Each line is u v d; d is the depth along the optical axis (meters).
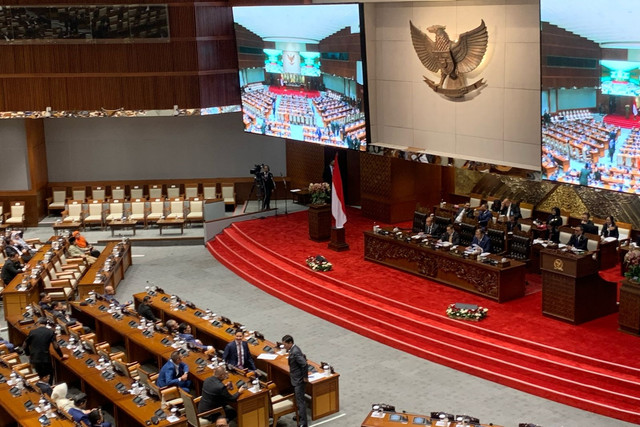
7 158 29.81
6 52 27.23
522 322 18.38
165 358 16.67
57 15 26.94
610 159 17.84
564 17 17.89
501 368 17.08
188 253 26.98
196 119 31.16
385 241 22.64
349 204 30.05
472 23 20.64
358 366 17.88
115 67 27.39
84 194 31.09
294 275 22.80
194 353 16.67
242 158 31.44
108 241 27.36
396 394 16.50
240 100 28.72
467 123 21.50
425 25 21.81
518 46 19.72
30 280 21.34
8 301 20.84
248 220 28.36
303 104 25.66
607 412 15.30
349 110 24.00
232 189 30.89
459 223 23.12
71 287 22.22
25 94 27.56
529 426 12.36
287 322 20.62
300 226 27.42
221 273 24.81
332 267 22.78
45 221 30.44
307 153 30.44
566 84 18.31
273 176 31.50
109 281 22.36
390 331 19.30
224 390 14.47
